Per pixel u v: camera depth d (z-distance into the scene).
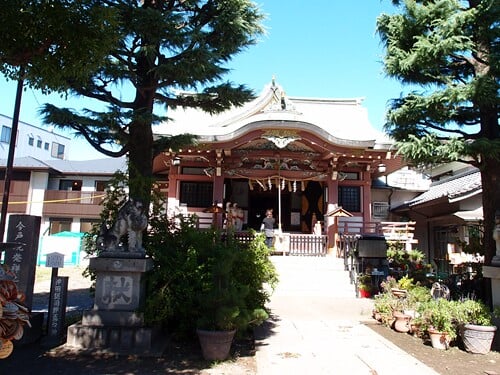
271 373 5.38
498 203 8.30
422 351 6.72
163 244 7.48
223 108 8.41
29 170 27.88
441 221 17.30
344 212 15.93
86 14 3.80
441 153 7.84
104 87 7.22
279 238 16.22
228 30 7.48
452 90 7.72
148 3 7.41
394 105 9.24
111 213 7.46
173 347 6.57
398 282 10.67
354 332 7.79
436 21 8.16
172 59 7.20
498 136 8.46
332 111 22.86
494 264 7.67
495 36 8.04
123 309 6.57
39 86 4.07
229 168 17.66
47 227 27.70
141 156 7.39
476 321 6.93
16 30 3.53
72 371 5.32
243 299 6.86
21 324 2.54
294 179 17.78
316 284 13.12
